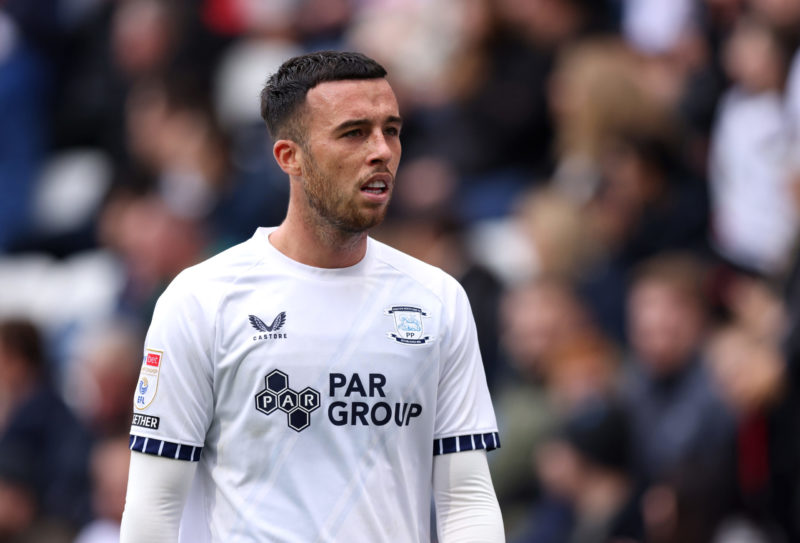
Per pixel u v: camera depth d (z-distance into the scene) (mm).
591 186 28484
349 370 13469
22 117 41469
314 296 13633
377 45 35656
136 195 36781
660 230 27938
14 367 29859
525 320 25281
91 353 29422
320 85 13406
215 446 13586
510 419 24922
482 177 32250
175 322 13453
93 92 40719
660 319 23719
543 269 27031
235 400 13398
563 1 33000
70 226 38469
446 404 13992
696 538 22656
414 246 29219
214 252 32469
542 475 24141
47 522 28766
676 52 31688
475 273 27719
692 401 23312
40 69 41906
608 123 28625
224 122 36812
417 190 30609
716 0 31438
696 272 24234
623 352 26391
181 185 34875
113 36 41062
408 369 13641
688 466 22891
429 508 14078
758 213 28062
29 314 30344
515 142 32438
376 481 13453
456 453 13953
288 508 13273
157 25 39531
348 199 13297
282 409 13336
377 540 13406
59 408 29734
